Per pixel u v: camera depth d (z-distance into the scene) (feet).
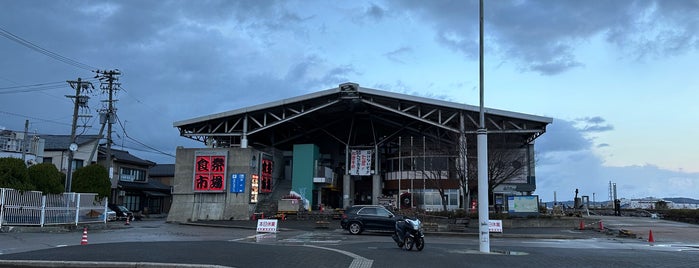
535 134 149.28
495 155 128.47
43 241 64.49
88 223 96.43
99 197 115.24
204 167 139.03
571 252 52.03
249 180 136.67
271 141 174.91
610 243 73.82
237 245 54.49
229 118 156.04
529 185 153.69
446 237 88.33
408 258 44.37
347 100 145.07
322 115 165.89
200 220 133.08
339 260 41.68
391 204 146.30
